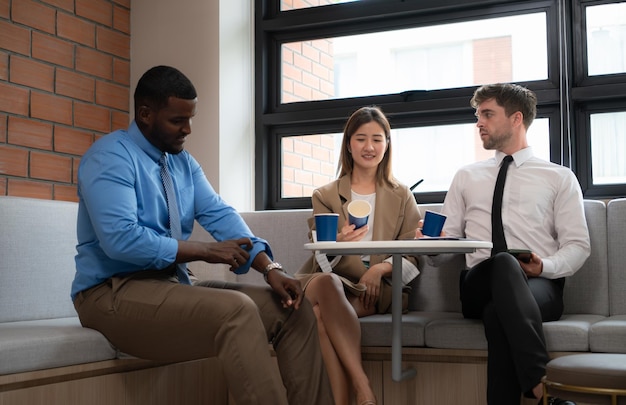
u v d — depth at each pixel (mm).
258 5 3684
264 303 2104
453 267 2879
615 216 2689
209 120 3490
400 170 3473
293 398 2055
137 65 3629
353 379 2256
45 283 2639
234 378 1862
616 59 3111
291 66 3697
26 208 2627
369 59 3551
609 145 3111
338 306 2334
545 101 3172
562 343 2236
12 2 3029
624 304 2633
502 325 2119
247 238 2154
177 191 2275
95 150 2115
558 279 2537
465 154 3367
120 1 3600
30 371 1956
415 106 3383
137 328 2039
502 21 3309
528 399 2314
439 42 3420
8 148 2984
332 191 2826
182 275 2207
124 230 2002
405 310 2758
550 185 2656
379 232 2736
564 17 3150
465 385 2424
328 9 3586
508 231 2660
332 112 3537
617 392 1628
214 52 3496
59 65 3234
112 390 2225
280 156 3676
